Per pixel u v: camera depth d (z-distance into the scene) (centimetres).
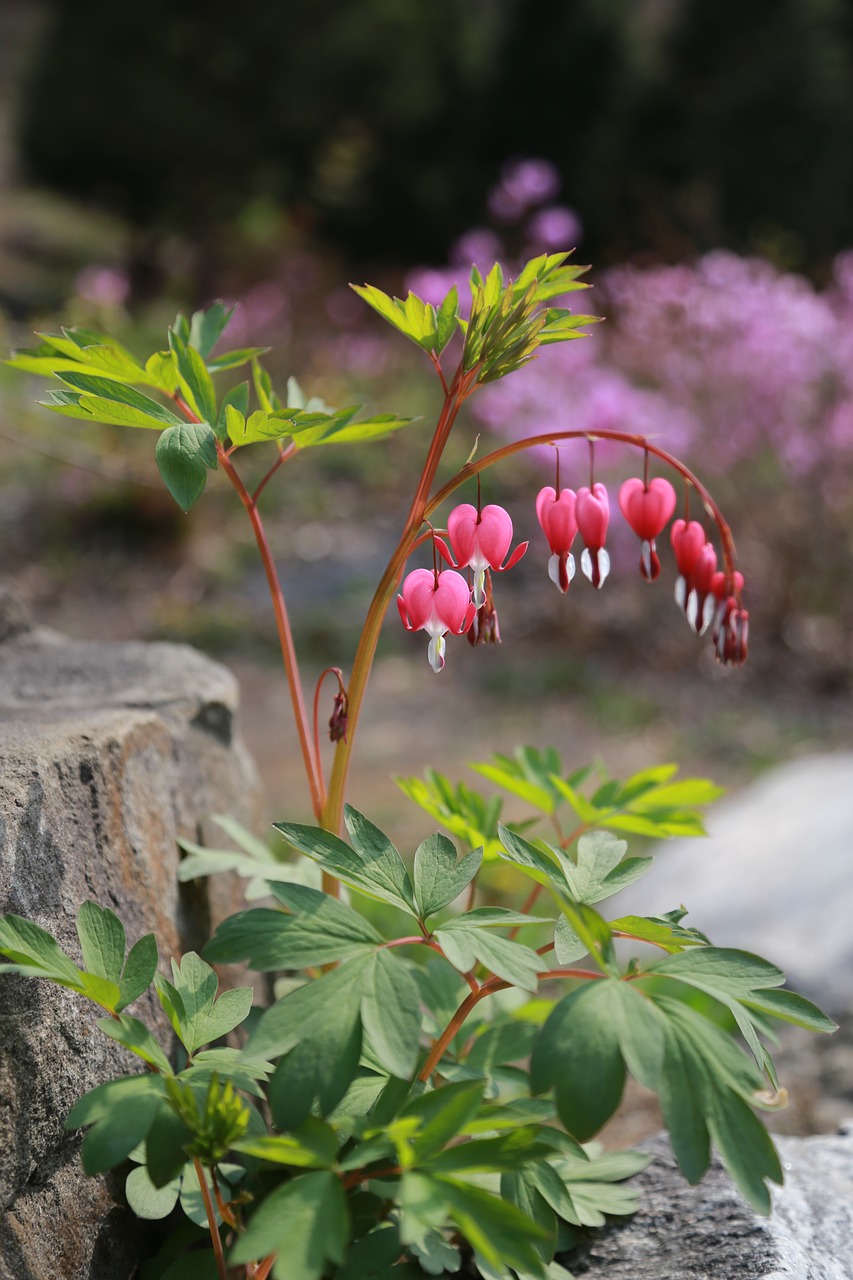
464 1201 140
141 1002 205
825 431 707
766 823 483
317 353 1221
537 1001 228
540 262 185
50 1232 172
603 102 2105
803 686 722
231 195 2020
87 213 2188
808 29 1906
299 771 616
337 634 798
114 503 927
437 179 2195
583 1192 205
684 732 670
